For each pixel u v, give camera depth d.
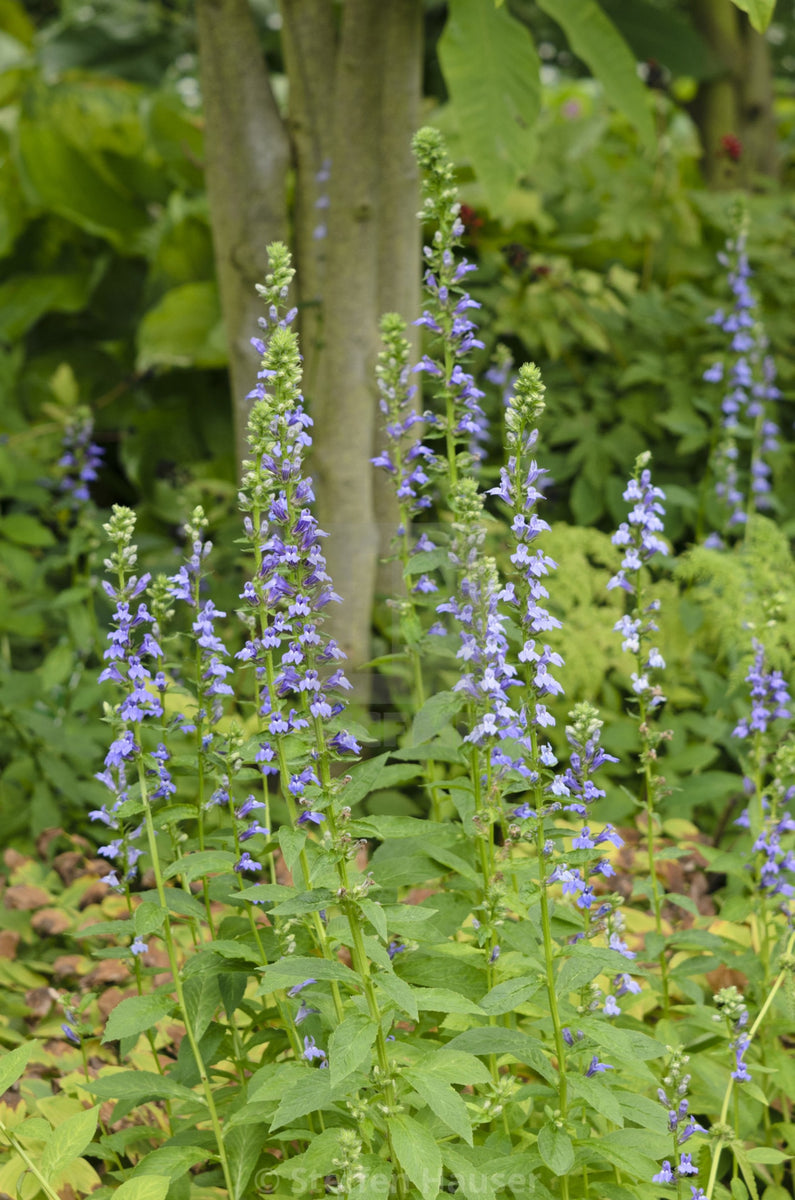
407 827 1.97
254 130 4.29
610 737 3.87
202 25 4.27
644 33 7.10
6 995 3.07
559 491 5.15
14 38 9.29
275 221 4.36
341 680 2.05
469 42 3.68
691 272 6.09
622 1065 2.28
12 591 5.23
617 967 1.96
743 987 2.96
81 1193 2.30
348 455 3.96
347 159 3.89
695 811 4.18
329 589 2.04
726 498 4.61
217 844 2.28
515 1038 1.94
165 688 2.11
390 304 4.14
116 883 2.43
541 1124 2.31
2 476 4.92
